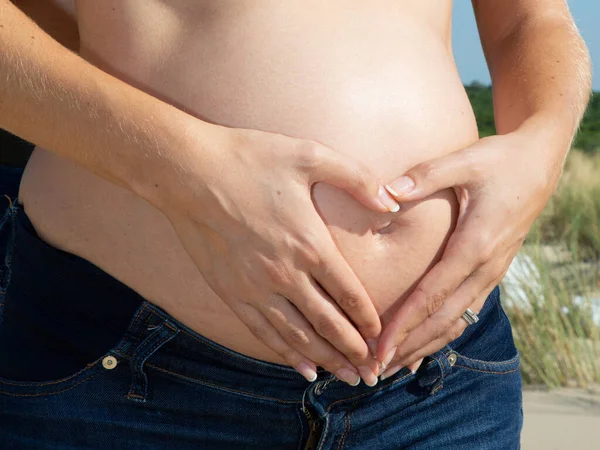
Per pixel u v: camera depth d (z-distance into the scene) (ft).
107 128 3.06
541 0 4.90
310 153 3.11
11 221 4.15
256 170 3.08
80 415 3.76
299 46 3.74
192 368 3.71
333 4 3.91
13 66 3.10
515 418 4.52
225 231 3.11
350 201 3.49
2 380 3.87
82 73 3.14
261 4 3.77
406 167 3.77
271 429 3.92
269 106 3.66
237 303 3.29
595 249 17.85
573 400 10.15
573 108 4.20
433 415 4.19
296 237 3.10
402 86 3.87
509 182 3.61
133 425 3.78
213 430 3.84
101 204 3.61
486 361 4.34
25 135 3.20
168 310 3.62
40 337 3.78
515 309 12.35
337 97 3.71
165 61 3.70
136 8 3.72
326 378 3.79
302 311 3.24
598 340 11.93
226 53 3.68
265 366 3.71
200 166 3.03
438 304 3.54
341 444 4.07
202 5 3.73
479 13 5.17
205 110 3.66
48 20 4.46
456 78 4.24
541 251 14.60
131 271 3.59
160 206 3.17
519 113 4.31
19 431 3.88
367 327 3.39
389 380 4.00
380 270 3.62
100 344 3.67
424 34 4.15
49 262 3.71
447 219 3.70
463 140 4.04
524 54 4.59
